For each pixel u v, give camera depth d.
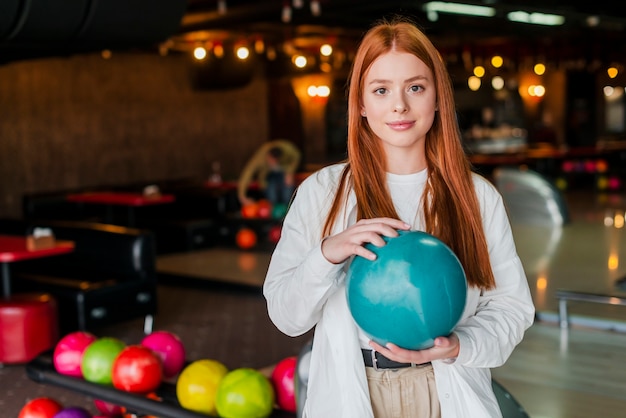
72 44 5.79
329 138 16.22
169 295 8.30
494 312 1.89
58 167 11.77
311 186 1.94
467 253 1.86
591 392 4.46
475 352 1.75
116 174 12.59
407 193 1.92
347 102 1.98
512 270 1.93
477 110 19.38
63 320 6.46
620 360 5.03
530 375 4.79
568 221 10.92
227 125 14.34
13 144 11.20
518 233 10.25
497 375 4.82
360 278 1.70
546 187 10.90
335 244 1.71
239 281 8.30
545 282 7.09
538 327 5.87
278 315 1.84
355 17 10.57
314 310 1.79
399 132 1.80
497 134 19.70
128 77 12.68
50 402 3.78
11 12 5.20
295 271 1.79
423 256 1.68
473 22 12.03
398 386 1.87
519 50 14.87
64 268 7.33
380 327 1.68
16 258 5.87
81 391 3.75
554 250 8.84
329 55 13.50
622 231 10.17
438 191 1.88
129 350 3.61
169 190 11.75
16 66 11.16
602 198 14.49
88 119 12.14
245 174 10.73
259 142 14.94
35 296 6.17
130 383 3.56
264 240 10.31
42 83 11.50
